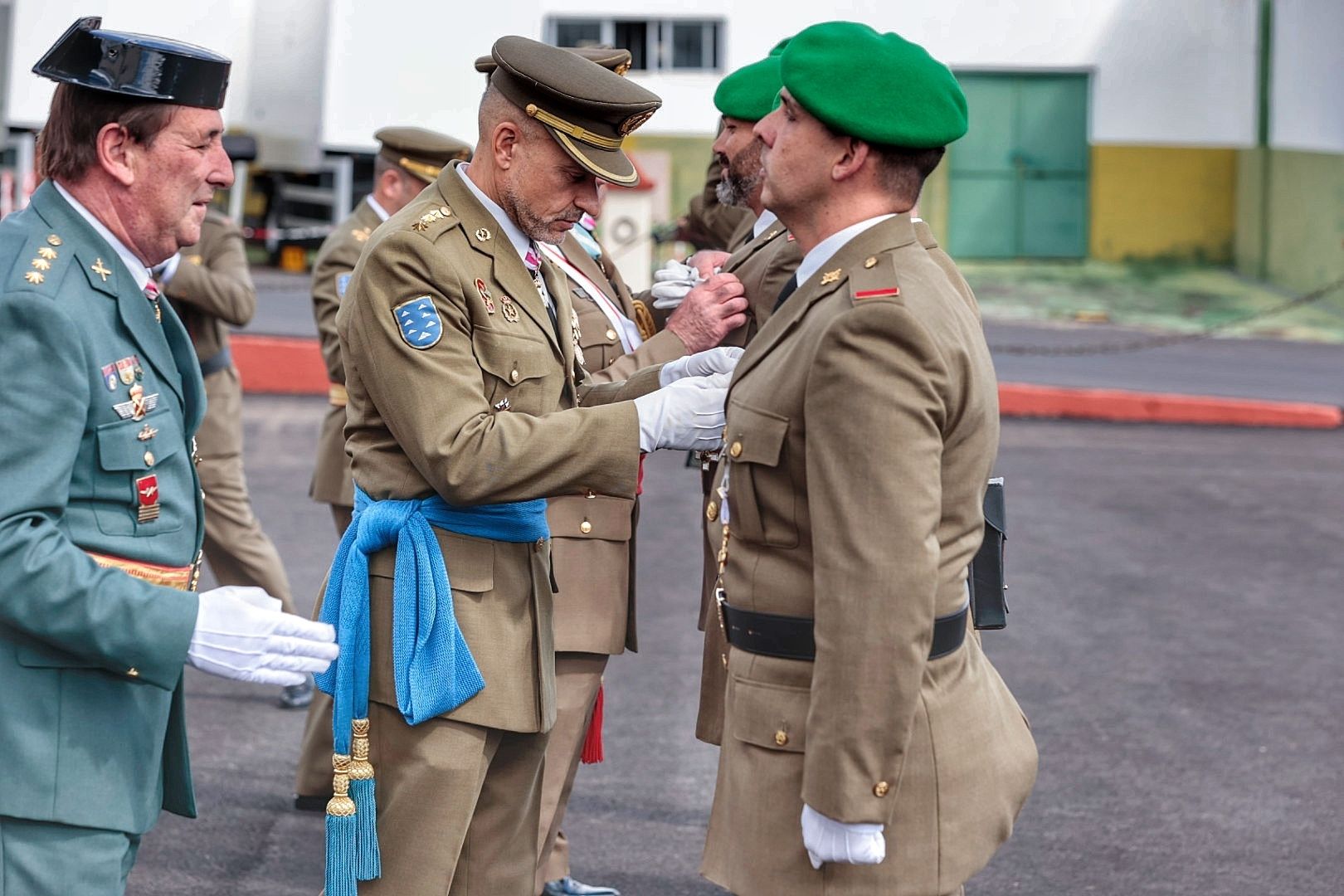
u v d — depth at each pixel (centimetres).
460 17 1817
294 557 841
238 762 571
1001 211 2127
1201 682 675
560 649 441
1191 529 965
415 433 323
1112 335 1767
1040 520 984
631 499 456
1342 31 1917
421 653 333
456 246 335
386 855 341
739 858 300
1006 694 322
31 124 1759
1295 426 1351
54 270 277
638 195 1549
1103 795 551
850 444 274
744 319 430
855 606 272
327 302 566
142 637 272
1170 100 2081
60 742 277
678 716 633
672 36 1992
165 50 284
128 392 283
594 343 459
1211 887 477
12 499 265
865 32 298
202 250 642
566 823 526
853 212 301
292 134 1833
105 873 283
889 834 289
